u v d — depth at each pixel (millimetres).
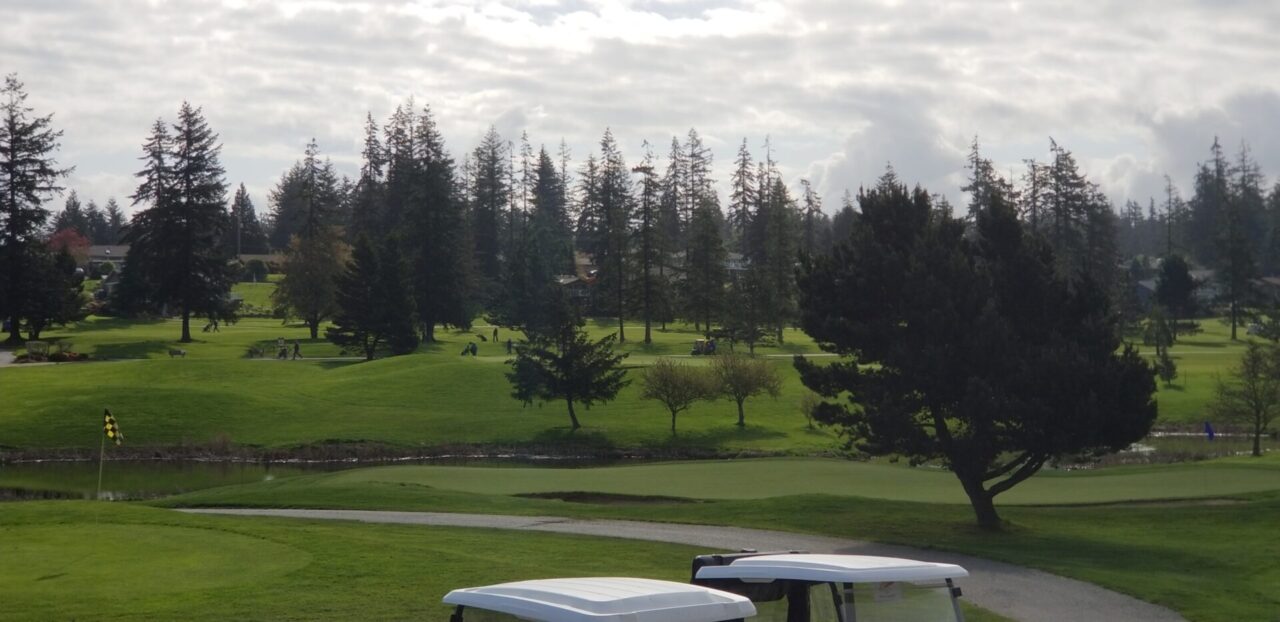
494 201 169125
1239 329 139500
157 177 111062
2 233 104875
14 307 104750
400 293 106062
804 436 72250
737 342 116312
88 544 22281
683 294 134375
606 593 7398
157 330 122188
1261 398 61875
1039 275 32969
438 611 16875
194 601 17141
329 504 33031
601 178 159750
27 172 105562
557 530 28234
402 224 131500
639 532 28328
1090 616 19125
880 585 9227
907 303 32188
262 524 26094
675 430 73000
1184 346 119625
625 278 134375
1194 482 40375
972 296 31875
